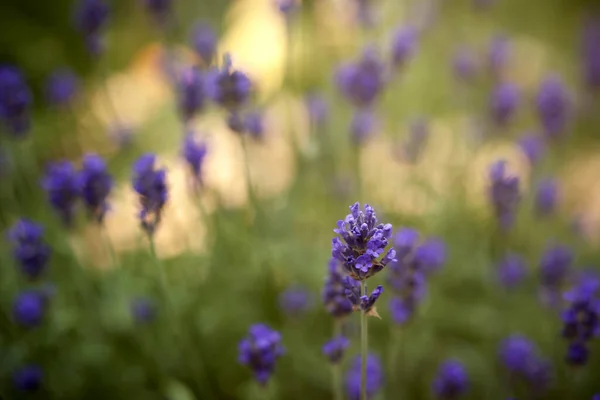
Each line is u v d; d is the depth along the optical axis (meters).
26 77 0.96
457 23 0.85
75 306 0.62
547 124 0.65
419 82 0.79
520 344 0.54
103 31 0.66
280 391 0.58
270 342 0.48
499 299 0.61
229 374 0.59
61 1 1.04
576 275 0.61
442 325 0.61
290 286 0.60
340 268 0.47
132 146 0.69
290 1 0.63
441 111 0.79
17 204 0.65
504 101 0.65
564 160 0.73
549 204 0.64
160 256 0.62
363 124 0.62
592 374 0.57
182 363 0.58
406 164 0.67
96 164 0.53
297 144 0.66
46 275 0.60
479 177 0.71
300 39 0.73
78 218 0.62
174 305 0.54
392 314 0.51
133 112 0.84
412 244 0.50
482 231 0.66
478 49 0.80
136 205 0.51
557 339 0.57
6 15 1.02
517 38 1.02
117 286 0.59
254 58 0.91
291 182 0.67
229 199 0.66
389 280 0.50
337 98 0.70
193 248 0.64
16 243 0.56
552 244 0.63
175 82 0.65
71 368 0.59
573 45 1.02
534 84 0.89
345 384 0.56
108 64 1.01
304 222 0.66
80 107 0.85
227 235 0.61
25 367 0.57
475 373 0.59
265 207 0.64
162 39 0.68
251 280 0.61
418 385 0.58
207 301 0.60
